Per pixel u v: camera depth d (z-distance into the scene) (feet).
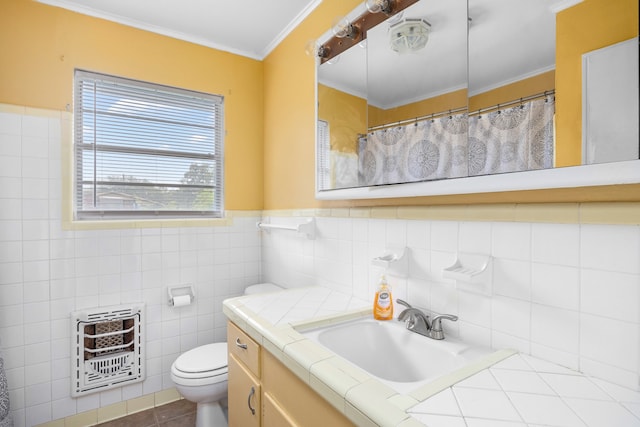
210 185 8.37
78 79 6.86
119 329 7.02
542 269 3.11
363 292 5.32
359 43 5.29
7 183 6.04
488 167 3.42
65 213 6.52
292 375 3.50
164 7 6.80
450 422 2.19
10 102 6.09
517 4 3.16
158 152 7.70
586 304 2.82
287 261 7.58
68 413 6.51
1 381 5.47
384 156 4.78
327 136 6.02
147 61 7.43
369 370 4.27
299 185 7.13
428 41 4.10
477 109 3.52
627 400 2.45
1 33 6.06
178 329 7.68
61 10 6.57
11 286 6.05
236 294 8.45
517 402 2.42
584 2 2.68
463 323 3.81
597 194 2.77
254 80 8.82
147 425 6.72
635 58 2.41
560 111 2.83
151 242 7.38
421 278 4.32
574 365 2.89
